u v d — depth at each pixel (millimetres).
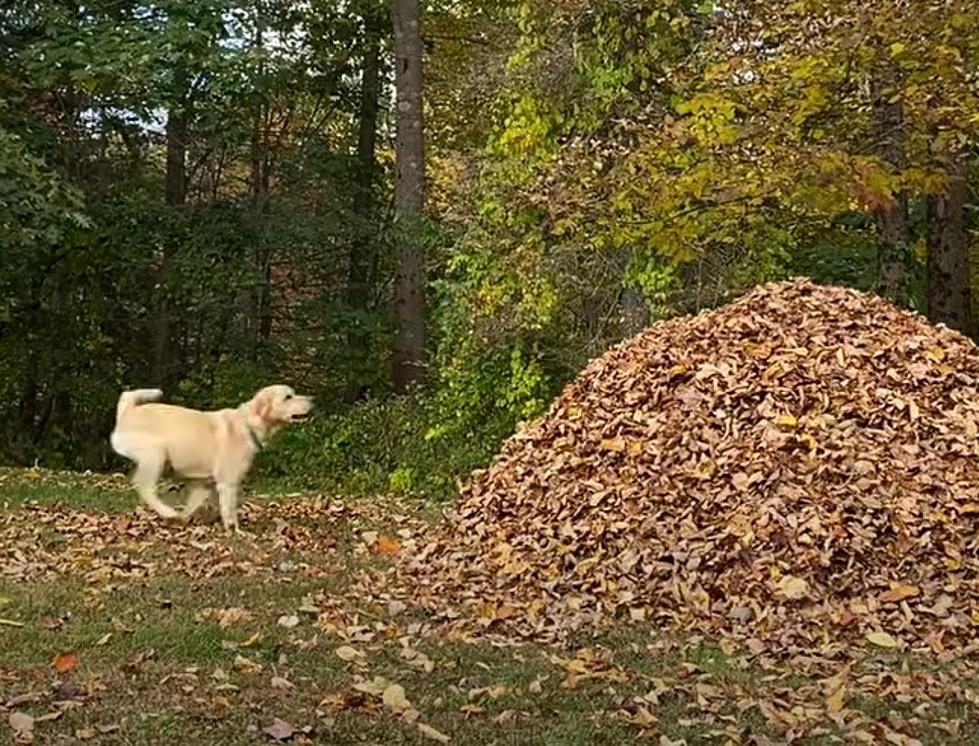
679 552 7293
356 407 16406
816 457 7695
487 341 13719
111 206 16016
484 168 13547
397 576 7734
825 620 6621
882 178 8836
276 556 8273
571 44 13125
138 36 14000
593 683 5480
